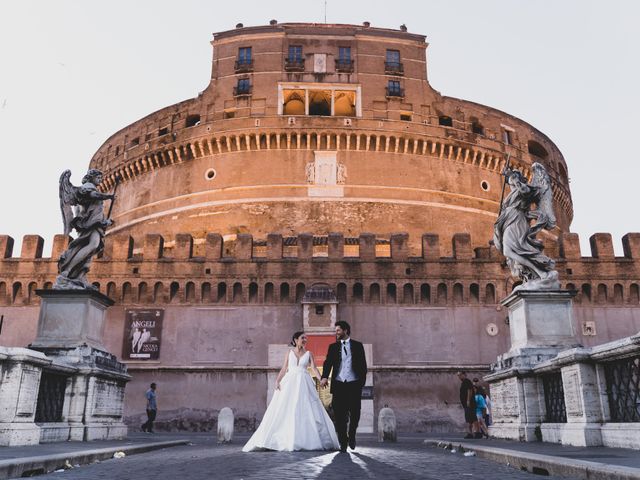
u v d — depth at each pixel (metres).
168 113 50.16
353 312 32.75
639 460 6.16
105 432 12.59
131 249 34.31
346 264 33.53
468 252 33.78
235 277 33.19
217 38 50.16
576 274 33.66
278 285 33.06
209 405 31.16
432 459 8.19
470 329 32.56
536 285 12.23
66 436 11.34
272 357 31.86
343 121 45.97
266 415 9.72
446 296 33.12
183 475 5.99
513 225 13.12
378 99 47.59
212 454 9.38
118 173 51.09
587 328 32.78
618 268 33.84
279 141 45.81
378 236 43.59
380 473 6.06
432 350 32.22
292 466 6.78
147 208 48.09
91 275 33.28
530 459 6.66
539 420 10.98
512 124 51.75
